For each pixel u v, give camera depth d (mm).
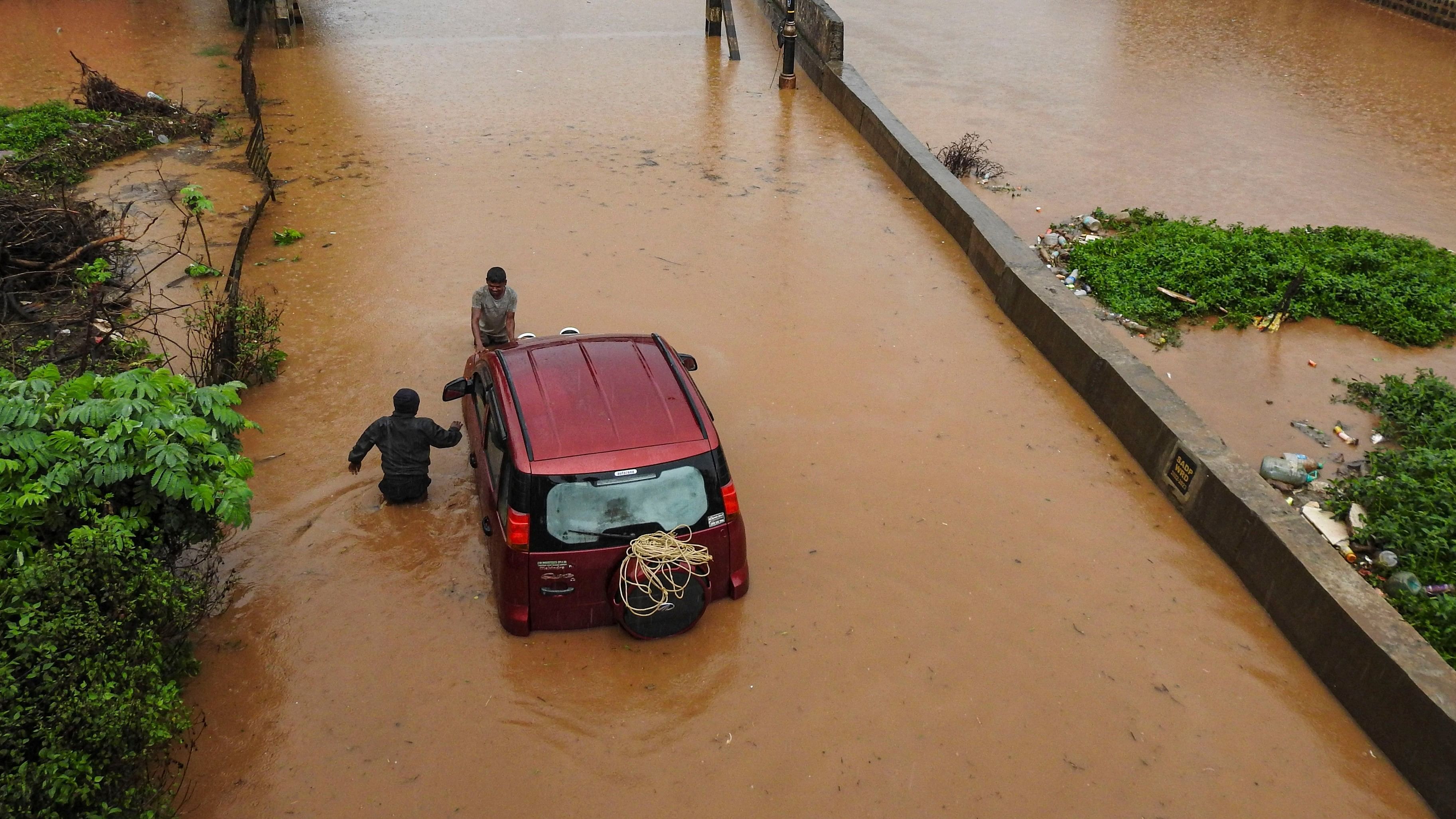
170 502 6168
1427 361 11000
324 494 8070
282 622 6852
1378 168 16359
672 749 6070
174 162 14727
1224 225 14133
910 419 9383
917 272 12344
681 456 6547
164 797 5324
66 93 17188
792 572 7453
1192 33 24297
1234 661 6895
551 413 6723
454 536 7703
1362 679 6371
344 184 14195
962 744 6172
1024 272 11148
